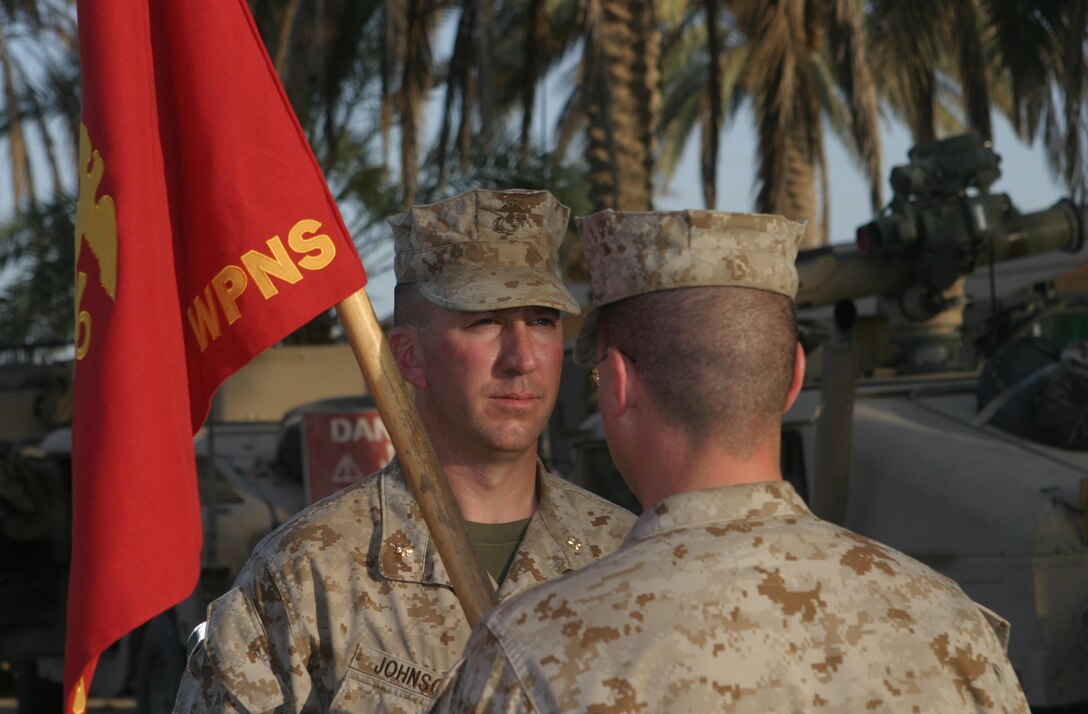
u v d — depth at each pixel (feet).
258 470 31.42
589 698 5.56
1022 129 48.70
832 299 26.27
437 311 9.02
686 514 6.07
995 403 22.66
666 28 70.38
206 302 8.04
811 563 5.93
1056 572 19.95
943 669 5.80
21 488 30.42
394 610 8.38
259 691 8.23
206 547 28.07
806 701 5.61
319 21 37.52
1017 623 20.12
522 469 9.17
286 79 38.40
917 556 21.62
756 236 6.19
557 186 52.42
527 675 5.67
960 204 25.66
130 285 7.33
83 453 7.22
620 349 6.34
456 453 9.05
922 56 42.47
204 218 8.04
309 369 37.24
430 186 51.98
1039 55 41.65
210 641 8.41
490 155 50.01
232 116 8.04
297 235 7.98
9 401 37.60
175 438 7.30
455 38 40.60
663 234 6.15
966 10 43.68
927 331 26.94
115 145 7.50
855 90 39.42
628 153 35.65
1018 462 21.24
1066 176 34.32
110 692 30.83
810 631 5.74
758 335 6.14
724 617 5.71
